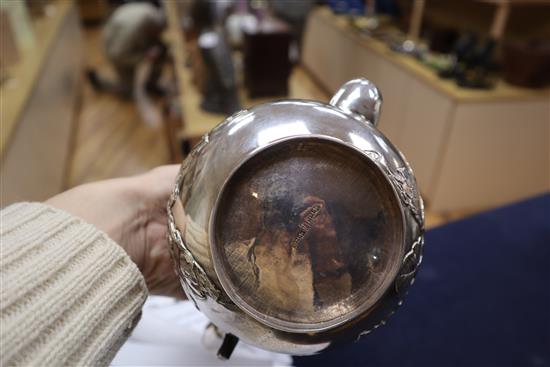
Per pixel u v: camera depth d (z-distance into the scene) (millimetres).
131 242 430
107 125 2160
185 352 472
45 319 266
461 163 1337
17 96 1192
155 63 2408
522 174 1407
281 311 308
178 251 322
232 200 300
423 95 1387
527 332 788
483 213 1090
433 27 1775
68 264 299
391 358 720
